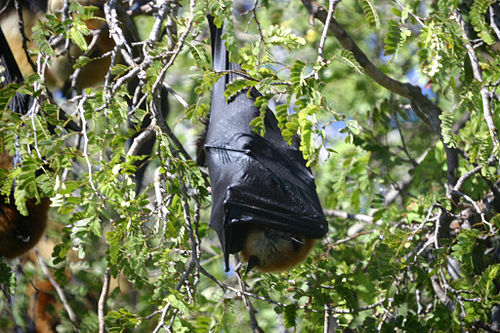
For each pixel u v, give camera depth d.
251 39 12.59
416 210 12.69
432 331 11.27
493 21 10.16
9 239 11.54
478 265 11.96
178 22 9.45
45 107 7.95
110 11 9.92
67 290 12.04
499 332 10.78
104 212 7.71
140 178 12.78
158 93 9.21
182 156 8.66
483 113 9.72
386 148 14.35
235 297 11.36
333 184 15.28
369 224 14.61
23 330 13.19
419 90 12.68
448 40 8.66
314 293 9.81
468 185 11.91
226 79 10.38
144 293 10.65
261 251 10.07
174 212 8.48
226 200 9.42
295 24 17.64
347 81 17.64
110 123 8.01
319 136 7.36
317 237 9.59
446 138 8.84
